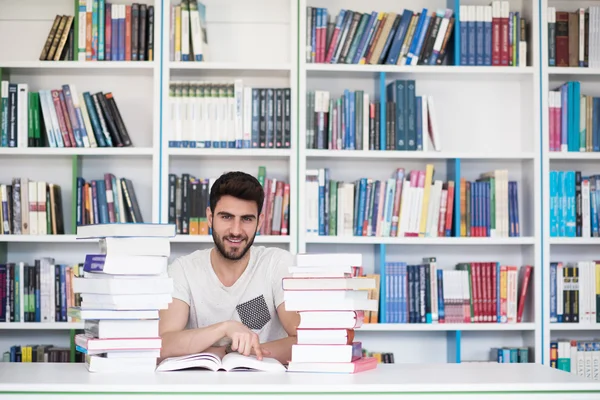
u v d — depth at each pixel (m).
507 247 4.21
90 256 2.02
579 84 4.04
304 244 3.84
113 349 1.97
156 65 3.85
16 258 4.07
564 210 3.99
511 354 3.96
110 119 3.89
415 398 1.78
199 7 3.94
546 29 4.01
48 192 3.89
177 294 2.62
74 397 1.75
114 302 1.96
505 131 4.24
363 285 2.05
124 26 3.89
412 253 4.19
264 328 2.69
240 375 1.93
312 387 1.76
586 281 3.97
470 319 3.93
